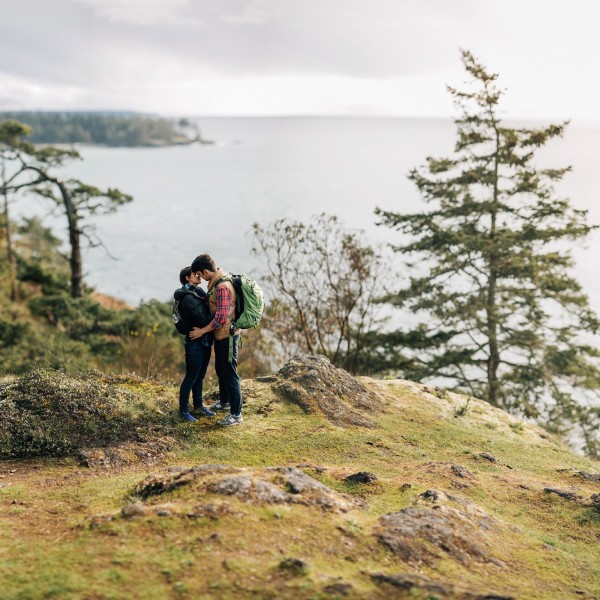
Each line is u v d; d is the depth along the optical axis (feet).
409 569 11.97
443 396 30.94
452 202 62.23
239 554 11.20
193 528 12.10
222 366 21.76
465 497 17.79
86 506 14.78
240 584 10.25
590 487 20.80
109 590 10.04
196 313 20.89
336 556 11.79
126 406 21.95
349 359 50.83
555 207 57.26
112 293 219.82
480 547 13.70
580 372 56.90
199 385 22.81
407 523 13.73
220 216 474.49
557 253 58.13
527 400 57.11
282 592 10.10
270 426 22.71
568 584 13.08
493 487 19.17
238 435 21.58
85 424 20.38
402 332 58.70
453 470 19.75
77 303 65.82
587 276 239.50
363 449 21.58
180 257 303.27
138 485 15.40
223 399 23.59
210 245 338.13
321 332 45.06
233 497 13.42
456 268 60.13
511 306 59.26
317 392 25.82
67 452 19.07
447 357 58.54
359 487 17.10
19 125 81.00
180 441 20.66
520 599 11.05
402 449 22.36
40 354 52.54
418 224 61.41
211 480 14.25
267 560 11.10
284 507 13.41
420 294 59.57
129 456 19.12
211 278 21.04
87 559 11.12
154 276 254.88
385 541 12.67
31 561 11.18
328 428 23.20
